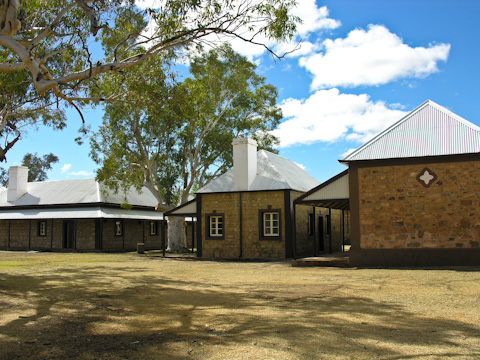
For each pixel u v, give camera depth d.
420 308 7.98
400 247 15.73
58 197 33.44
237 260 21.38
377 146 16.64
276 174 22.31
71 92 14.58
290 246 21.00
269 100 30.19
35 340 5.96
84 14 12.53
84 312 7.89
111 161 25.83
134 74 13.66
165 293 10.17
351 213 16.42
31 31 12.30
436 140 15.98
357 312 7.67
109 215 30.03
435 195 15.43
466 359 4.94
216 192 22.78
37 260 21.42
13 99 16.19
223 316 7.50
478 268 14.06
